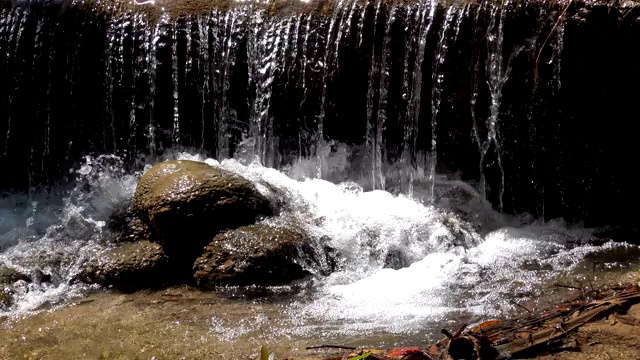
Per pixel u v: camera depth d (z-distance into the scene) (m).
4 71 6.25
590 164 5.50
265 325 3.96
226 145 6.21
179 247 4.88
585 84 5.32
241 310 4.22
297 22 5.91
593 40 5.23
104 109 6.23
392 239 5.08
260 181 5.44
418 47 5.62
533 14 5.35
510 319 3.68
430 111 5.71
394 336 3.69
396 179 5.95
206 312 4.21
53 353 3.75
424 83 5.67
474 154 5.73
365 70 5.78
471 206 5.73
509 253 5.05
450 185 5.82
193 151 6.28
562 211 5.65
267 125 6.07
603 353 3.12
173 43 6.08
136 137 6.25
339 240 5.00
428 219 5.30
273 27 5.97
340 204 5.47
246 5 6.12
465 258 4.95
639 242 5.18
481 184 5.77
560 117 5.43
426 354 3.24
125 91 6.17
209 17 6.09
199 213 4.85
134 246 5.02
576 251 5.01
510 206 5.74
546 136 5.50
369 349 3.42
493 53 5.45
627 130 5.38
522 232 5.47
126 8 6.27
